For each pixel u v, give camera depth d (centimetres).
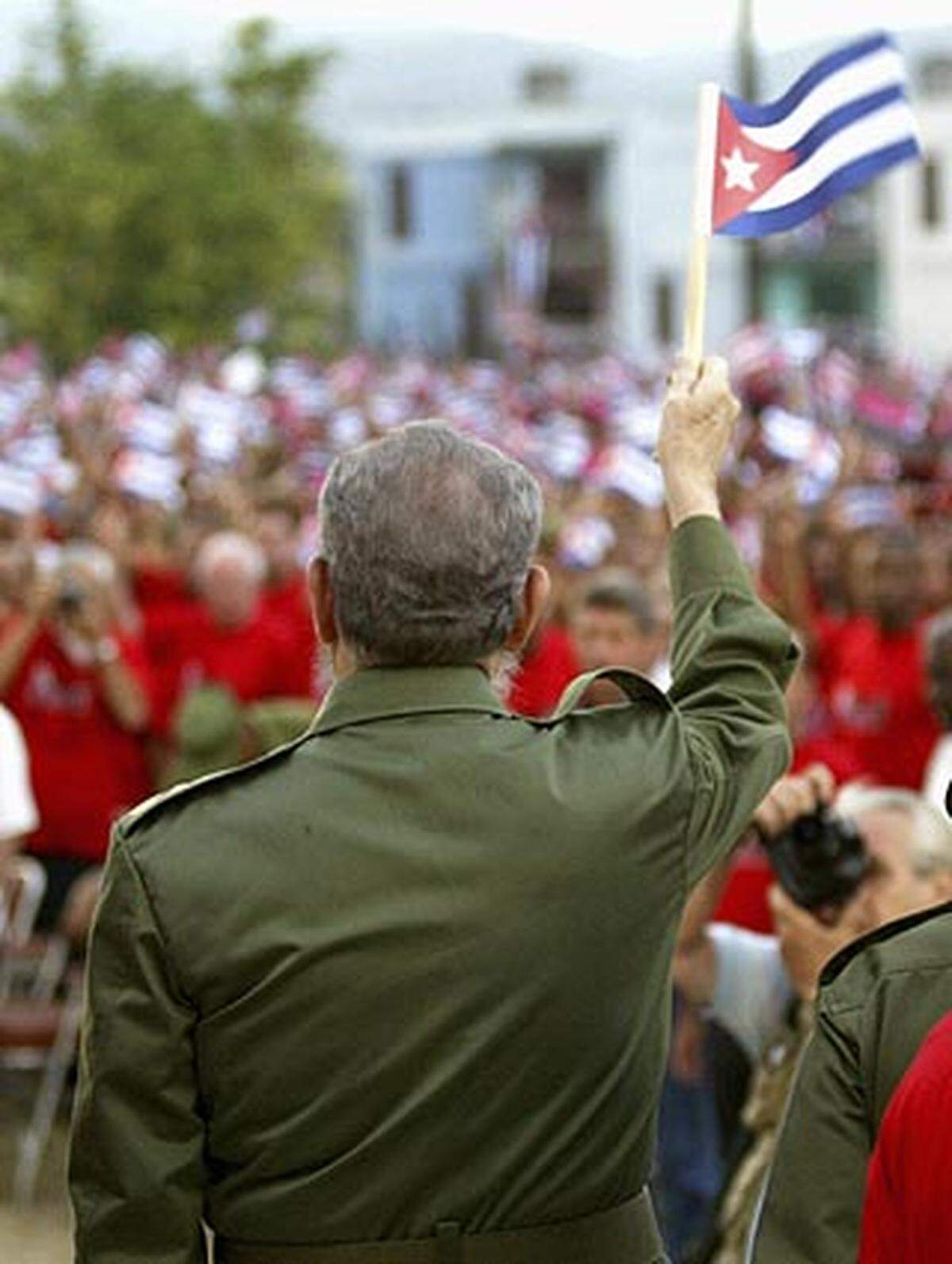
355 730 377
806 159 462
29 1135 954
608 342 8438
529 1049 368
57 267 6231
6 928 992
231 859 369
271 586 1488
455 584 373
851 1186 349
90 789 1100
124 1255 367
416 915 366
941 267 9075
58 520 1791
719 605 400
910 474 2664
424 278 9712
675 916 380
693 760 382
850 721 1140
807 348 3419
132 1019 366
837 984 357
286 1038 365
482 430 3297
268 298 6450
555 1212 370
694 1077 627
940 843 511
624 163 9438
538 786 373
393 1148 365
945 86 9375
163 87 6538
